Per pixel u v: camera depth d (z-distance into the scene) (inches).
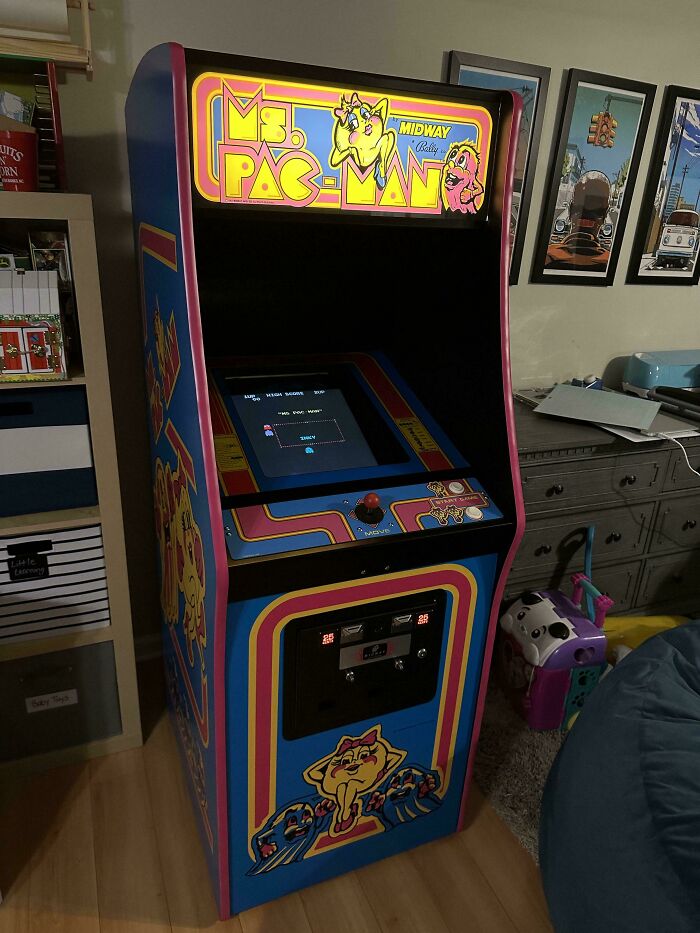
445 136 44.8
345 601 48.4
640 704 51.3
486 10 74.8
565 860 48.2
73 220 51.6
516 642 78.2
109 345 72.5
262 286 58.4
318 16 68.8
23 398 55.8
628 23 82.0
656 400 92.3
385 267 61.0
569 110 82.4
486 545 51.1
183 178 38.7
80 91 63.3
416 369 60.2
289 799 53.8
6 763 67.0
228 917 56.1
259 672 47.5
